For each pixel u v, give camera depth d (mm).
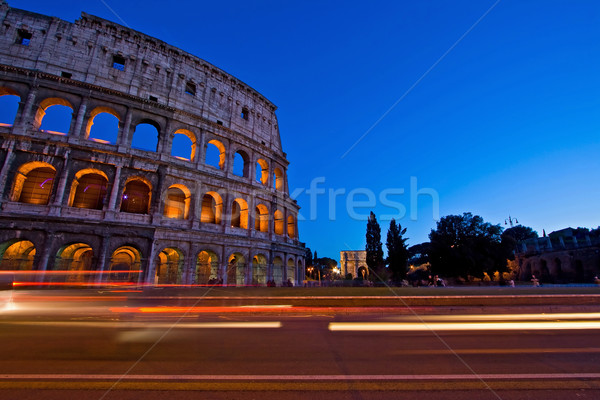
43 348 9664
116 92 36562
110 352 9320
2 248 29156
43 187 33875
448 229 71000
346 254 117125
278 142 57438
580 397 6219
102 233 32406
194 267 37688
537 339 11211
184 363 8305
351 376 7379
